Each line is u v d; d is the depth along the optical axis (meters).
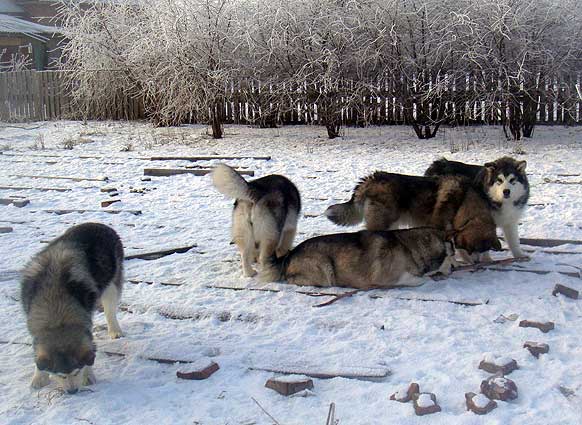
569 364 4.33
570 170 11.29
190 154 14.16
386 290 6.03
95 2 19.67
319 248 6.17
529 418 3.68
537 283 6.09
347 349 4.75
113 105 20.95
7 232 8.45
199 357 4.70
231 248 7.57
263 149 14.63
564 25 14.88
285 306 5.70
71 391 4.12
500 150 13.50
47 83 21.55
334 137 16.05
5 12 34.75
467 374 4.26
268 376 4.37
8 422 3.86
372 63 15.54
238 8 16.22
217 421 3.81
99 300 4.73
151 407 4.00
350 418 3.79
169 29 16.11
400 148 14.25
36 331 4.09
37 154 14.79
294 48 15.73
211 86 16.06
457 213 6.58
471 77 15.08
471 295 5.81
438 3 14.98
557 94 15.15
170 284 6.40
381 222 6.77
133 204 9.95
